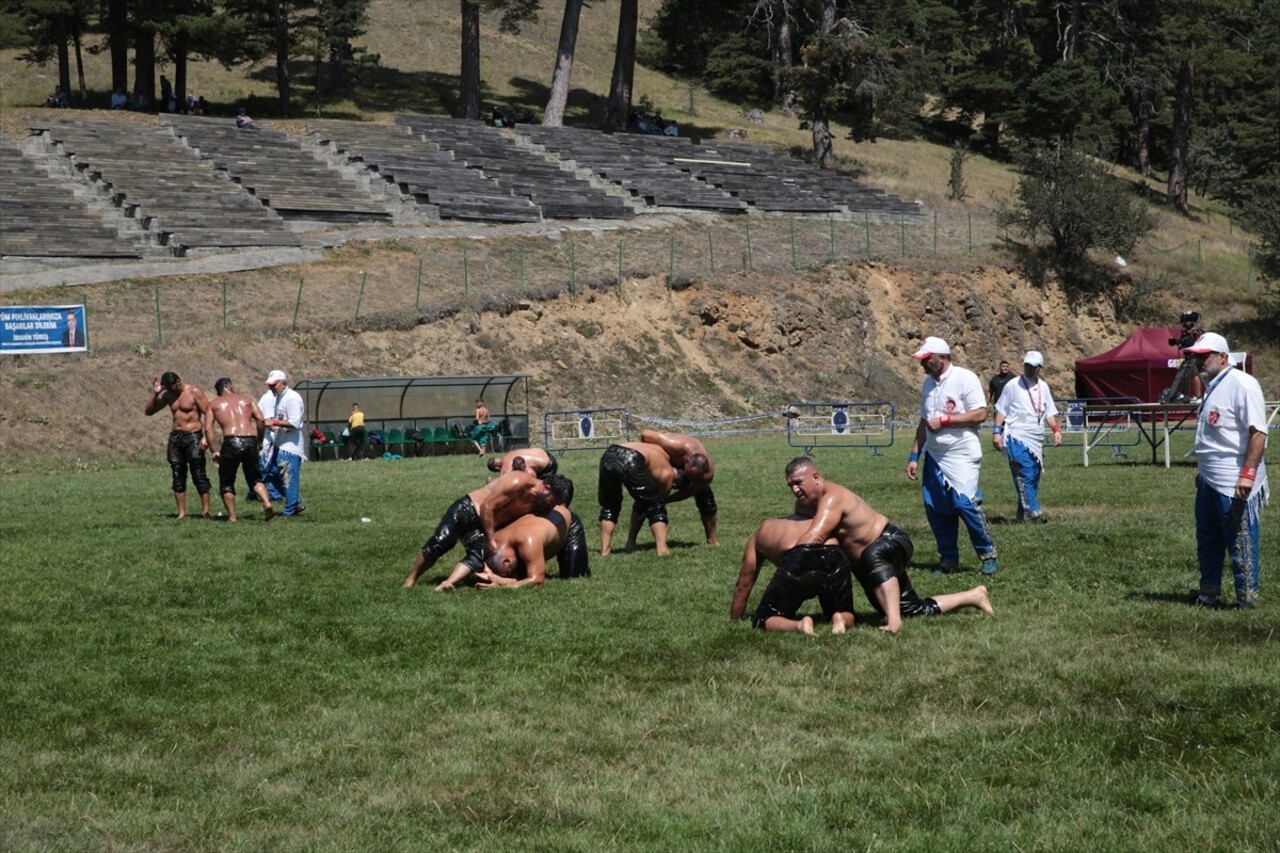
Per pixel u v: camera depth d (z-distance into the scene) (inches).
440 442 1512.1
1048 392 634.8
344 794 240.7
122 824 225.9
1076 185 2406.5
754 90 3405.5
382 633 381.1
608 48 4099.4
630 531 555.5
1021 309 2314.2
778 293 2057.1
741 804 228.2
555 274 1956.2
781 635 359.6
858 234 2433.6
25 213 1876.2
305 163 2316.7
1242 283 2519.7
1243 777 234.8
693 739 269.0
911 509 698.8
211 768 257.1
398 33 3796.8
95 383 1411.2
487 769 252.2
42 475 1207.6
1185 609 385.1
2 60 3218.5
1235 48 3501.5
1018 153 2642.7
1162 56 3309.5
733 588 446.3
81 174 2097.7
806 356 2018.9
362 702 303.4
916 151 3366.1
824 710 286.5
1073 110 3262.8
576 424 1636.3
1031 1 3326.8
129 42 3004.4
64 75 2716.5
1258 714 269.6
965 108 3545.8
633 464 545.0
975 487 467.2
